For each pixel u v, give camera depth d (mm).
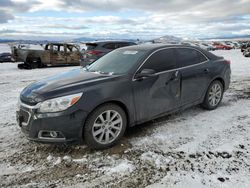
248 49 23281
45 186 2633
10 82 9180
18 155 3301
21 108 3324
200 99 4777
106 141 3436
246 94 6445
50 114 3062
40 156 3271
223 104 5492
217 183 2592
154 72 3689
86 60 11039
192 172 2814
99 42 11117
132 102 3631
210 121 4410
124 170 2904
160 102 4020
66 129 3102
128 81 3600
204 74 4723
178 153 3262
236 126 4156
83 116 3174
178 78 4227
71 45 16234
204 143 3529
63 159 3182
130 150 3385
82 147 3490
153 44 4547
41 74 11680
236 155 3168
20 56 14656
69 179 2758
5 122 4551
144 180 2699
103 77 3617
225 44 52031
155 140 3670
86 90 3232
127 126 3723
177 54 4387
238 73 10633
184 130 4020
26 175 2844
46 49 15461
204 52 4969
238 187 2514
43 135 3168
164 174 2795
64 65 16297
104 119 3414
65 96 3105
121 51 4496
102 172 2879
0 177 2807
